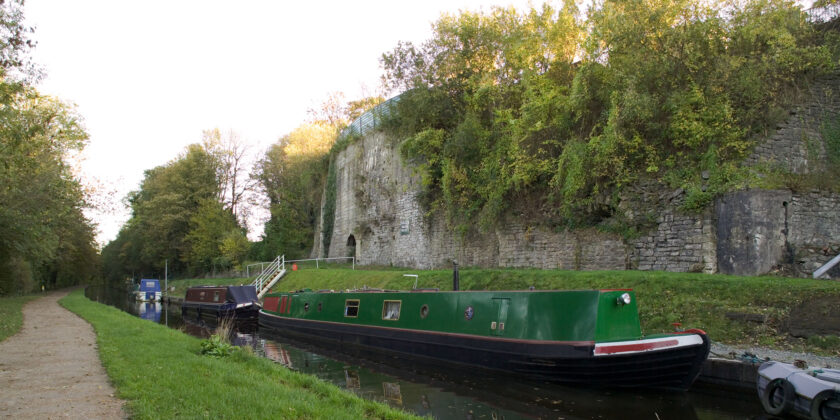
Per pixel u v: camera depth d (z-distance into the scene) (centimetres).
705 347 875
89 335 1362
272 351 1534
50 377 801
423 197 2414
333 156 3628
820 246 1277
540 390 965
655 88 1482
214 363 892
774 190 1249
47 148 2434
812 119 1462
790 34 1417
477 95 1975
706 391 915
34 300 3209
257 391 682
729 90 1415
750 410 805
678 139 1425
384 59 2419
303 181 4106
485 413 825
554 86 1722
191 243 4809
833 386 664
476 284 1666
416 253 2494
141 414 558
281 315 2011
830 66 1442
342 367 1250
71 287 7000
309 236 4347
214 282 3922
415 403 891
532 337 1032
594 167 1533
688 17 1451
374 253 2922
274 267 3288
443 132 2216
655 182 1466
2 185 2002
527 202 1814
